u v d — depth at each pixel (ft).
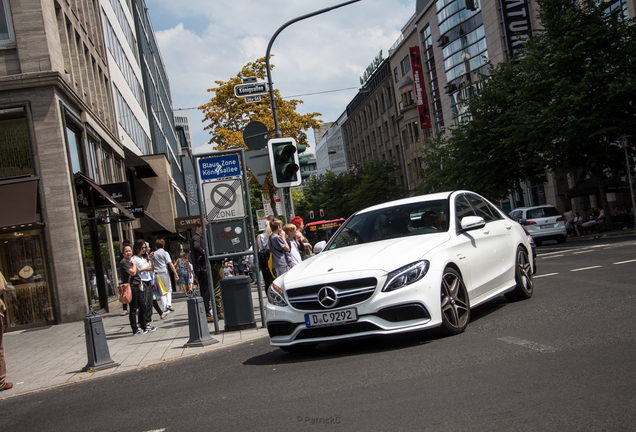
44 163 55.88
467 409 12.64
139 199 120.67
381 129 277.85
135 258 44.75
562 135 88.53
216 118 98.58
